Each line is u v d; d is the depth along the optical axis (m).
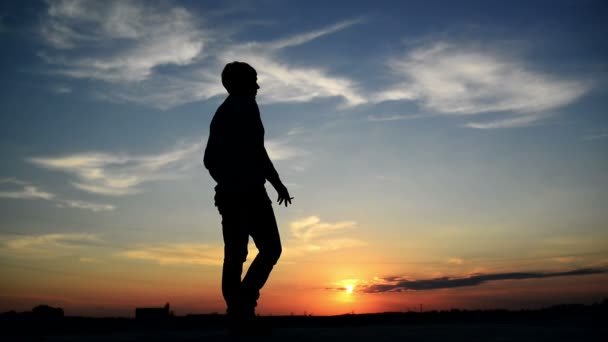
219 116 3.79
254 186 3.66
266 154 3.82
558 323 4.36
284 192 3.90
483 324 4.51
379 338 3.25
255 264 3.71
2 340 3.66
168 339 3.38
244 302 3.64
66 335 4.10
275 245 3.76
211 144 3.77
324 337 3.35
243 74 3.93
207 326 5.28
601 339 3.00
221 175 3.71
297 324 6.04
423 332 3.65
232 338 3.36
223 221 3.75
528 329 3.77
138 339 3.46
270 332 3.63
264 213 3.71
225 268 3.70
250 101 3.83
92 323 6.11
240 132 3.71
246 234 3.71
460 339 3.13
